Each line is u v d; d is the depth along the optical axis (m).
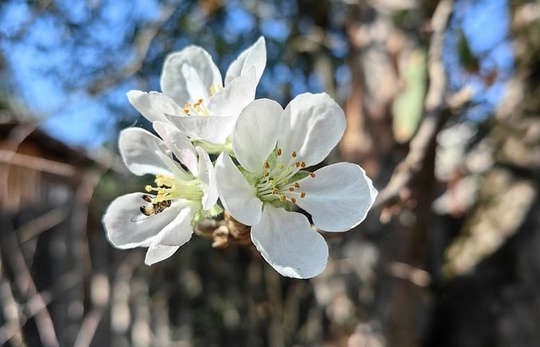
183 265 0.50
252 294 0.51
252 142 0.13
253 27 0.40
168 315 0.50
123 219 0.14
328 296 0.36
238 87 0.13
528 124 0.41
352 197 0.13
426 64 0.23
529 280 0.37
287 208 0.13
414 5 0.31
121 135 0.15
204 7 0.36
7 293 0.32
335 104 0.14
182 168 0.14
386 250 0.31
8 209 0.36
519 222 0.39
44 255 0.43
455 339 0.39
